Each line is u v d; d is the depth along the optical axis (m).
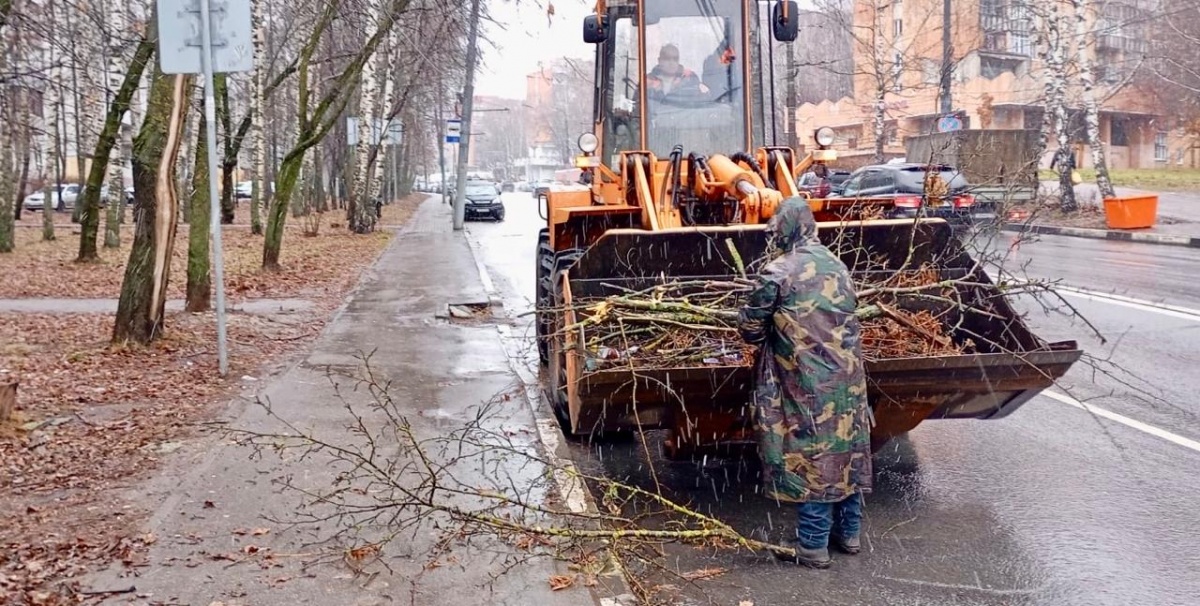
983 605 4.74
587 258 6.67
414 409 7.78
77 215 35.84
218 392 8.20
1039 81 47.53
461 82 35.53
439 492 5.80
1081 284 15.00
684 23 8.82
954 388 5.82
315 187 41.47
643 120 8.77
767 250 5.86
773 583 5.01
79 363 8.99
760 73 8.96
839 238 6.62
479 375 9.09
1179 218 26.06
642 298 6.33
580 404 5.89
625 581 4.81
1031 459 7.02
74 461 6.24
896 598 4.82
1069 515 5.91
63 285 16.16
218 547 4.95
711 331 6.11
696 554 5.42
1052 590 4.89
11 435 6.69
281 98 38.50
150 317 9.80
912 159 33.47
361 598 4.43
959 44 41.81
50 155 27.08
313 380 8.73
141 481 5.89
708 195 7.81
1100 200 30.75
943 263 6.87
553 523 5.43
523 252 24.83
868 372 5.67
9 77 15.09
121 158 24.03
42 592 4.39
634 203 8.36
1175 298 13.52
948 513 6.00
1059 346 6.27
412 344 10.69
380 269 19.17
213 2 8.38
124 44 16.33
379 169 35.56
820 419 5.01
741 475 6.78
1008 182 10.33
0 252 22.47
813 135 8.65
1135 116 51.75
